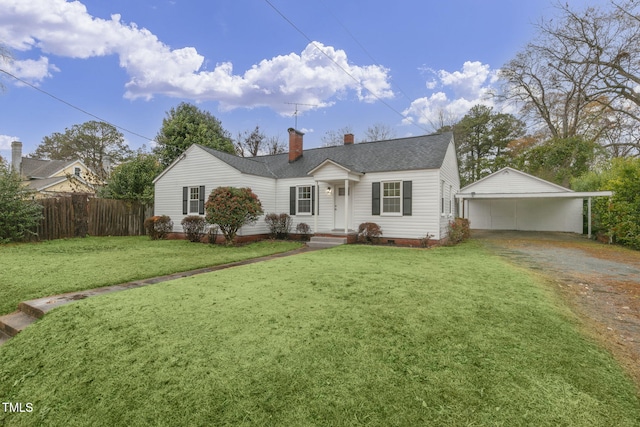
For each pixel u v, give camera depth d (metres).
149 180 18.47
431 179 11.67
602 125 21.12
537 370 2.46
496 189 19.56
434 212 11.62
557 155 21.84
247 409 2.06
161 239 14.33
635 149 21.34
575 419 1.93
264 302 3.98
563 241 13.61
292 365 2.51
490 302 4.05
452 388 2.22
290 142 16.23
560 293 4.85
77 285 5.22
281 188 14.91
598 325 3.58
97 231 15.38
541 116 23.75
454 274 5.75
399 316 3.51
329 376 2.37
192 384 2.33
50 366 2.82
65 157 37.22
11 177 11.91
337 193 13.59
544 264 7.55
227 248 10.77
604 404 2.08
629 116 18.98
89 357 2.83
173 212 15.12
